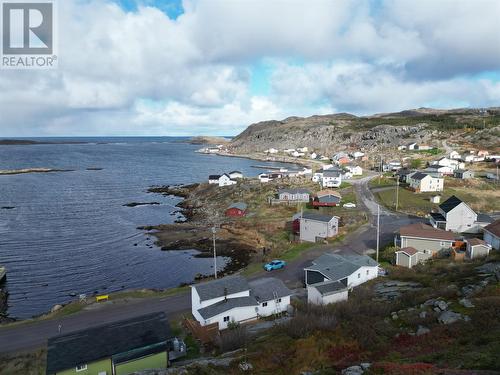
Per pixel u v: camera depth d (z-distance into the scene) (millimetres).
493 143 170875
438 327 25797
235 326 33781
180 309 39312
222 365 24828
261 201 92938
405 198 89375
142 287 51906
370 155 186250
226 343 29391
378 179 118000
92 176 165625
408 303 32969
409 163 145875
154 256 63969
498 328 23219
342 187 107062
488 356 19453
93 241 72688
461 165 129375
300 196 91438
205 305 34750
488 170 122375
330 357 24609
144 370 25047
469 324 24719
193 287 36625
